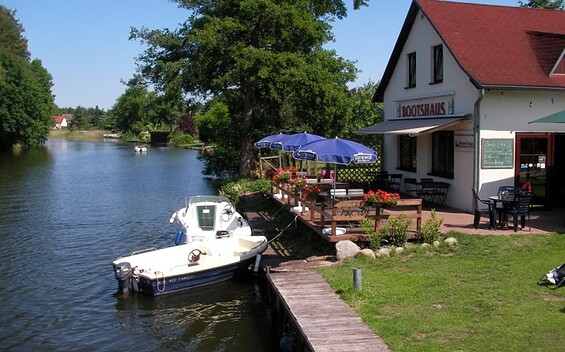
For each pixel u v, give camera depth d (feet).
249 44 95.30
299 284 35.63
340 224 47.52
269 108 101.60
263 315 40.11
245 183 88.74
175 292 45.01
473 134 53.78
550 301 29.50
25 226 73.87
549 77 54.34
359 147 45.68
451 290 32.17
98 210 86.89
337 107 95.81
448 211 56.29
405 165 73.15
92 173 148.36
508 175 53.98
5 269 52.90
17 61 249.96
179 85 94.89
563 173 56.59
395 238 42.80
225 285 47.03
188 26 99.81
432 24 60.85
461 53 56.03
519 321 26.86
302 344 28.81
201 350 34.32
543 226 47.01
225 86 99.60
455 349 24.35
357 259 40.47
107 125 525.75
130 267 45.21
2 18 285.64
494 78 52.16
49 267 53.57
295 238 55.21
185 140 324.60
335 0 111.65
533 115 54.13
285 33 90.74
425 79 64.95
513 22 64.34
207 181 128.26
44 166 170.50
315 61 94.17
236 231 54.39
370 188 73.36
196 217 56.08
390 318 28.63
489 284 32.91
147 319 39.68
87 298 44.39
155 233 69.10
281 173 68.28
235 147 113.19
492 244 41.65
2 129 243.40
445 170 61.31
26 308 42.27
